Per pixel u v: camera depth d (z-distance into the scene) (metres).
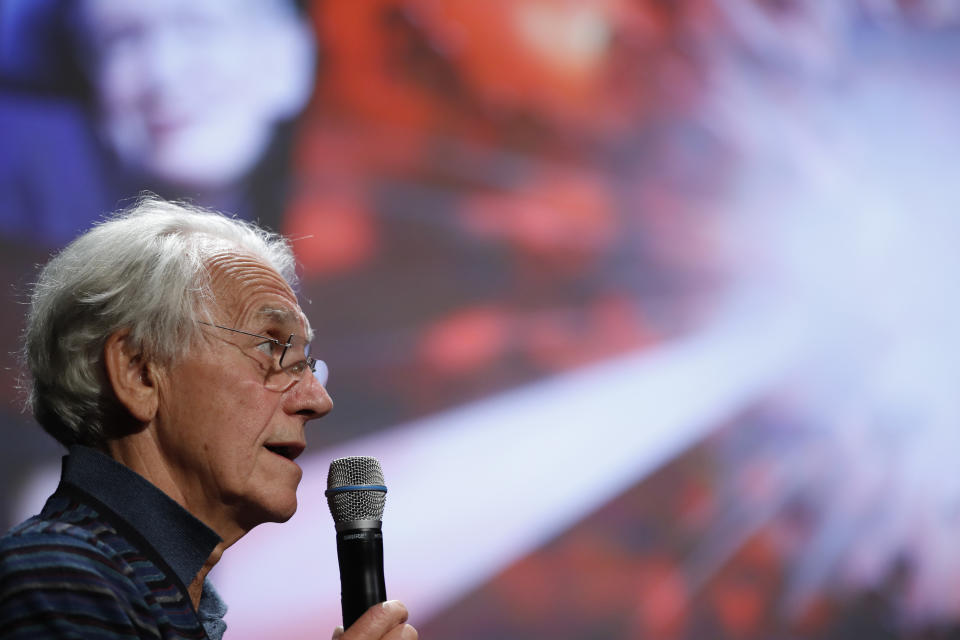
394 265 5.71
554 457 5.81
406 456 5.57
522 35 6.15
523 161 6.06
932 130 6.72
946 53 6.82
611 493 5.90
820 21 6.74
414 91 5.89
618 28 6.34
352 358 5.58
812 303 6.43
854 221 6.55
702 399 6.15
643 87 6.35
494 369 5.81
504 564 5.62
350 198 5.70
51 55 5.31
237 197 5.46
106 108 5.35
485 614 5.54
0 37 5.25
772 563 6.06
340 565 1.43
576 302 6.03
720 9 6.58
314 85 5.69
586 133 6.20
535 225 6.02
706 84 6.48
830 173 6.59
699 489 6.05
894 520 6.25
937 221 6.62
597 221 6.15
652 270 6.21
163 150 5.39
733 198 6.42
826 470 6.24
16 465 4.86
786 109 6.59
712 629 5.89
